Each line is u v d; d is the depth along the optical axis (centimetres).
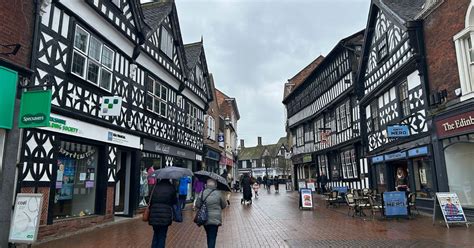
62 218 866
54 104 812
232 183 3597
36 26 760
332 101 2167
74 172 927
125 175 1240
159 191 618
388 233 841
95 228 954
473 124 946
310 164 2838
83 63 936
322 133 2209
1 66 675
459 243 705
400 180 1448
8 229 676
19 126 702
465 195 1050
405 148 1301
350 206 1276
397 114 1378
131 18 1195
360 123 1775
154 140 1401
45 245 718
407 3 1434
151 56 1351
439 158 1080
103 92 1023
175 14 1612
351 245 704
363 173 1805
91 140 962
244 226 990
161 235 614
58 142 830
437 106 1089
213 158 2619
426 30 1170
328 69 2261
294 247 693
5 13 692
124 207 1215
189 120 1928
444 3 1073
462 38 1003
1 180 671
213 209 604
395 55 1366
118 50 1121
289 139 3434
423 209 1216
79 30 926
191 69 1922
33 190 748
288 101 3247
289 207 1555
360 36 1898
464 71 988
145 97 1316
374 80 1606
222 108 3619
